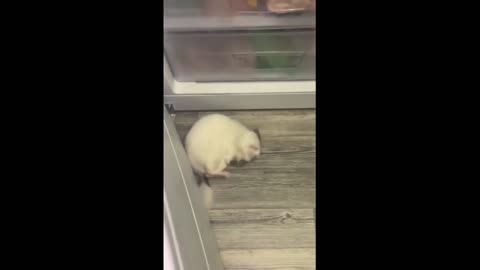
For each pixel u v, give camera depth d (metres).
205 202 1.05
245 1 0.76
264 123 1.10
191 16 0.77
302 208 1.05
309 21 0.80
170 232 0.62
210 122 1.01
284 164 1.07
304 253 1.03
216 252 0.98
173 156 0.81
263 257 1.03
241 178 1.06
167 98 1.03
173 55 0.92
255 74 1.01
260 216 1.05
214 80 1.03
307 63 0.95
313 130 1.09
